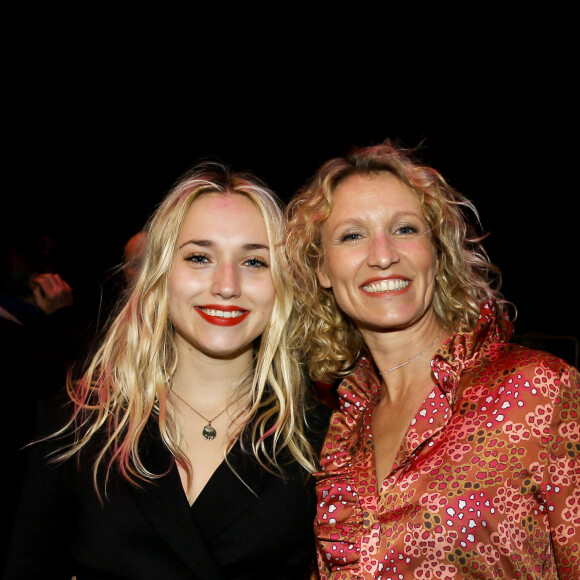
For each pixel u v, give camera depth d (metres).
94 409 1.95
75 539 1.85
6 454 2.84
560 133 8.19
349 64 7.98
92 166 8.60
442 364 1.80
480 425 1.67
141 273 2.03
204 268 1.97
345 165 2.03
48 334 3.02
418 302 1.90
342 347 2.19
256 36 7.71
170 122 8.47
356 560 1.76
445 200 1.95
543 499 1.61
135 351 2.01
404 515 1.68
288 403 2.02
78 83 7.91
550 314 9.20
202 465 1.95
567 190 8.58
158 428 1.96
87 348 2.86
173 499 1.84
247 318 2.00
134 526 1.82
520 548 1.60
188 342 2.04
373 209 1.92
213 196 2.01
